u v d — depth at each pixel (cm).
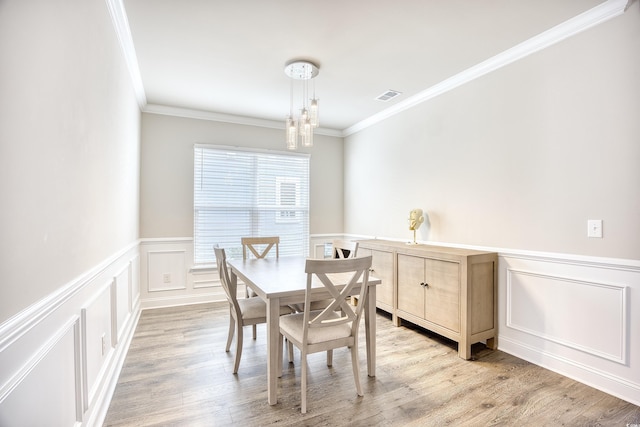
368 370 224
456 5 204
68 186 133
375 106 397
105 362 193
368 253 374
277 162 466
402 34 238
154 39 244
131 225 305
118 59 229
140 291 381
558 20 220
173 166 402
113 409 186
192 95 359
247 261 309
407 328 326
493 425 173
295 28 230
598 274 209
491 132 280
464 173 306
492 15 214
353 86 335
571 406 190
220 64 286
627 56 196
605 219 206
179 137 405
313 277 235
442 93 330
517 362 247
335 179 511
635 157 193
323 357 257
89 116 160
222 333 307
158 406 189
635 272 192
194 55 269
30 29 101
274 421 176
